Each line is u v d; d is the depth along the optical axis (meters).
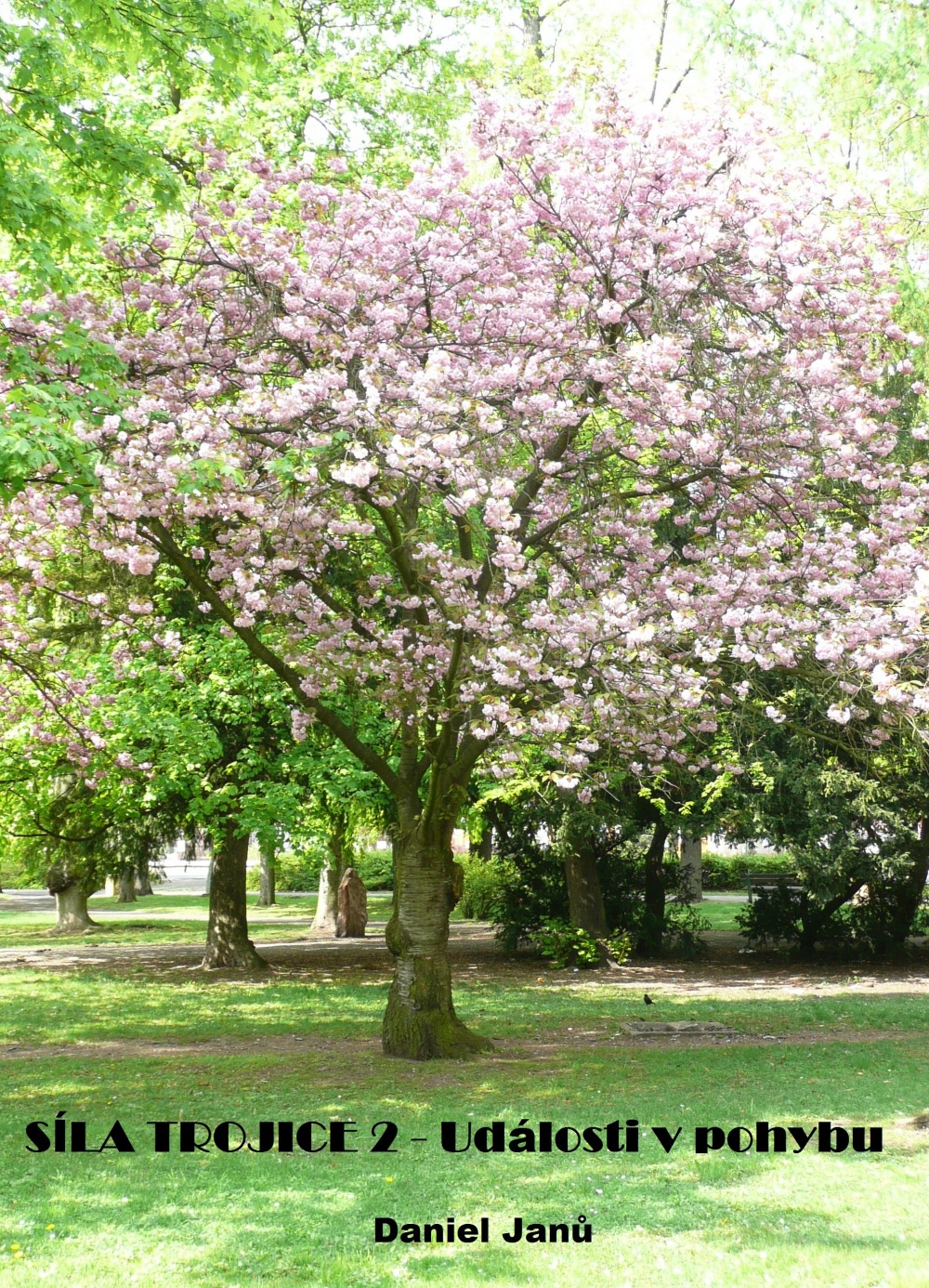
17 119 8.48
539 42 18.27
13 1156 7.22
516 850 20.83
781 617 8.30
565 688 8.76
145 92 14.59
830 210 9.50
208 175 9.88
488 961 20.25
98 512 8.05
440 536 11.34
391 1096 8.98
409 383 8.42
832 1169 6.76
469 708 9.64
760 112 9.57
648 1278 5.01
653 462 10.34
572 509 10.45
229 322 9.80
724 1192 6.34
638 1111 8.33
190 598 16.45
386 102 17.28
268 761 16.61
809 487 10.35
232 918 18.52
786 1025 12.98
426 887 11.02
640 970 19.00
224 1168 6.93
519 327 9.48
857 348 9.55
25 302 9.21
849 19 16.62
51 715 14.84
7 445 6.29
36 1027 12.81
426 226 10.50
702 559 10.17
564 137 9.62
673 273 9.54
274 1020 13.30
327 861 19.80
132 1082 9.62
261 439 8.98
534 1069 10.16
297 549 9.53
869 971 18.92
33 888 43.72
